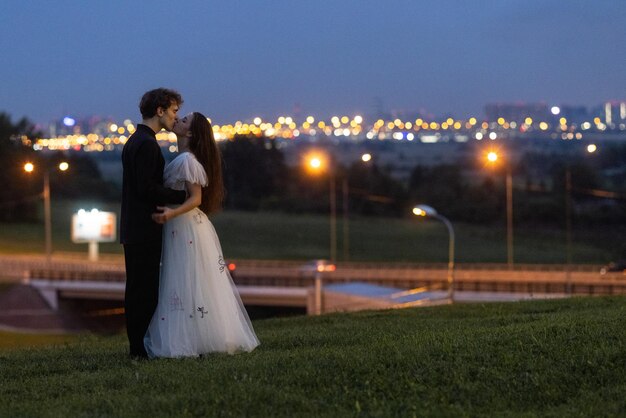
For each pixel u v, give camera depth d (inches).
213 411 245.8
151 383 282.8
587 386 268.2
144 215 327.6
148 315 332.5
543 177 4889.3
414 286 2112.5
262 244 3535.9
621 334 331.9
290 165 4680.1
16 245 3289.9
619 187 4079.7
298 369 287.4
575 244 3395.7
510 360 291.6
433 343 330.3
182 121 335.9
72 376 309.7
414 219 4106.8
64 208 4271.7
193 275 331.9
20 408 258.7
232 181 4451.3
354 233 3786.9
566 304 587.8
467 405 251.0
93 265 2719.0
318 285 1701.5
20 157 3683.6
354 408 247.9
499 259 3107.8
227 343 336.5
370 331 418.9
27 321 2076.8
